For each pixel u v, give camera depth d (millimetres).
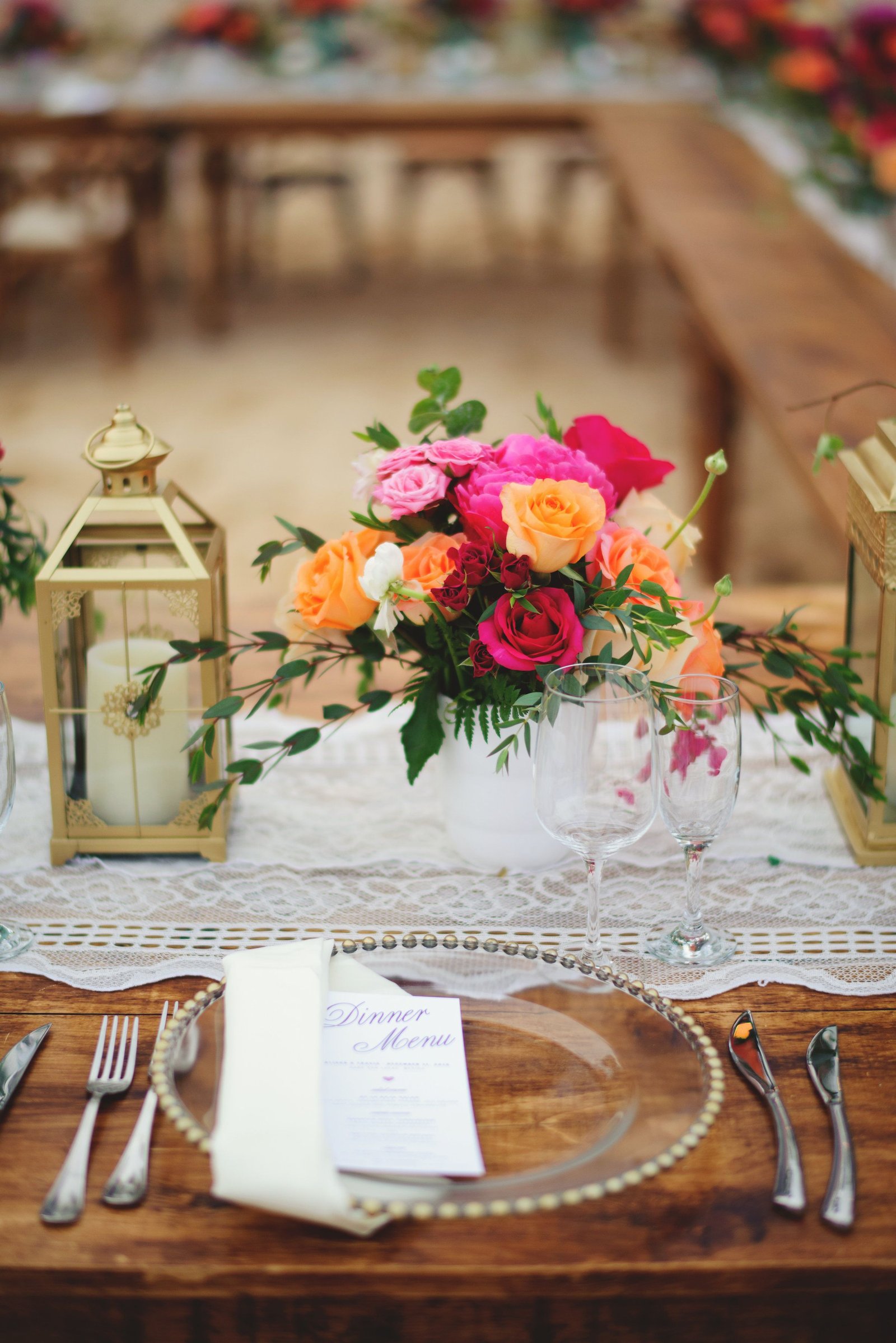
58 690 1089
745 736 1371
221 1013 828
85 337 5781
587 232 7641
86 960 988
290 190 8086
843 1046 890
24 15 5602
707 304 2707
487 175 6453
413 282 6645
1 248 5078
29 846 1157
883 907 1071
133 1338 760
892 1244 729
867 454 1140
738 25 4816
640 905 1071
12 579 1254
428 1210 679
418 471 986
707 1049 795
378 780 1292
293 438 4551
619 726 874
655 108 5133
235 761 1189
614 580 980
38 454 4355
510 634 940
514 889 1097
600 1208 753
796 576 3656
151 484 1096
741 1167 782
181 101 5332
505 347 5605
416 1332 757
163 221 6625
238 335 5801
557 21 5633
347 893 1090
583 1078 812
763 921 1050
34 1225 742
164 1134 805
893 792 1112
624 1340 764
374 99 5352
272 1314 751
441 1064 813
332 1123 765
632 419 4723
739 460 3611
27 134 4930
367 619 1018
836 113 3572
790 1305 756
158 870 1121
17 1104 835
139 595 1094
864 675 1146
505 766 1062
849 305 2695
